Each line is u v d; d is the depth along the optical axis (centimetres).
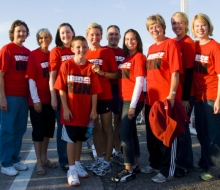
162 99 378
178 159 402
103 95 423
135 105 379
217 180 381
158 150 407
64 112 383
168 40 378
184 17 405
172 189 354
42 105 425
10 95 414
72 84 386
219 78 369
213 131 384
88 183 382
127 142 388
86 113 391
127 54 416
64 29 424
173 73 363
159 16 386
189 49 391
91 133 399
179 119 359
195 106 413
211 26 393
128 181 385
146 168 421
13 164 436
